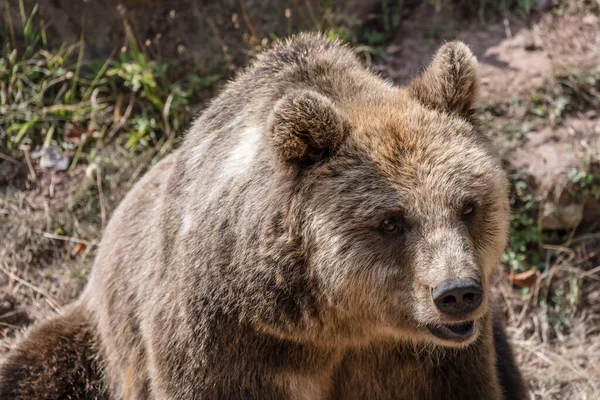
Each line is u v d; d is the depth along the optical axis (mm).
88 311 10945
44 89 14312
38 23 14734
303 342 8461
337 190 7836
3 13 14711
